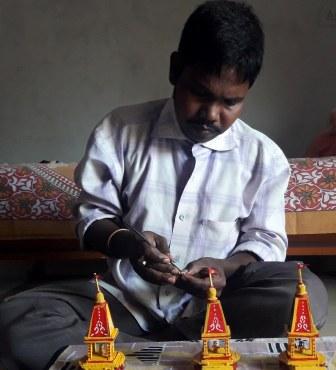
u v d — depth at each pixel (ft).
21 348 3.38
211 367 2.56
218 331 2.62
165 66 10.57
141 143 4.07
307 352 2.58
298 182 6.01
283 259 4.13
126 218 4.06
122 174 4.12
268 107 10.59
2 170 6.17
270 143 4.19
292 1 10.32
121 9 10.50
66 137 10.85
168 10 10.46
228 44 3.18
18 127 10.85
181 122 3.69
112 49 10.60
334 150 7.49
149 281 3.52
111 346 2.66
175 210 3.98
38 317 3.53
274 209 4.11
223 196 4.00
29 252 6.20
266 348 2.92
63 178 6.19
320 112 10.57
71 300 3.84
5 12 10.59
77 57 10.64
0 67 10.70
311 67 10.46
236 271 3.74
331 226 6.01
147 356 2.84
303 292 2.63
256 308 3.59
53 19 10.58
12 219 6.09
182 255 3.98
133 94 10.69
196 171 3.97
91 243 3.91
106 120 4.23
